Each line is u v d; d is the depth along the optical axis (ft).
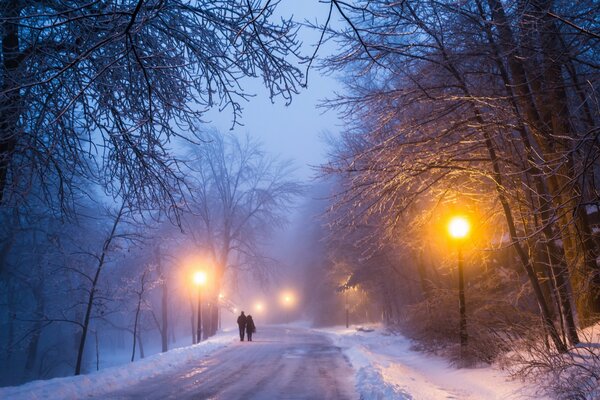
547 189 41.04
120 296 83.05
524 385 31.86
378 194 42.50
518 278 50.37
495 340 43.34
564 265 39.37
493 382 35.91
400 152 40.11
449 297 61.87
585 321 38.83
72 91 29.71
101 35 26.53
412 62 39.50
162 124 30.40
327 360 62.49
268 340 106.73
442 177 42.29
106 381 41.29
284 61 25.12
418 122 40.27
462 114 40.37
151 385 41.65
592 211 46.37
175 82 29.48
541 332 37.11
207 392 37.63
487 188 44.70
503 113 37.91
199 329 102.83
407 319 89.25
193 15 28.22
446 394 33.99
